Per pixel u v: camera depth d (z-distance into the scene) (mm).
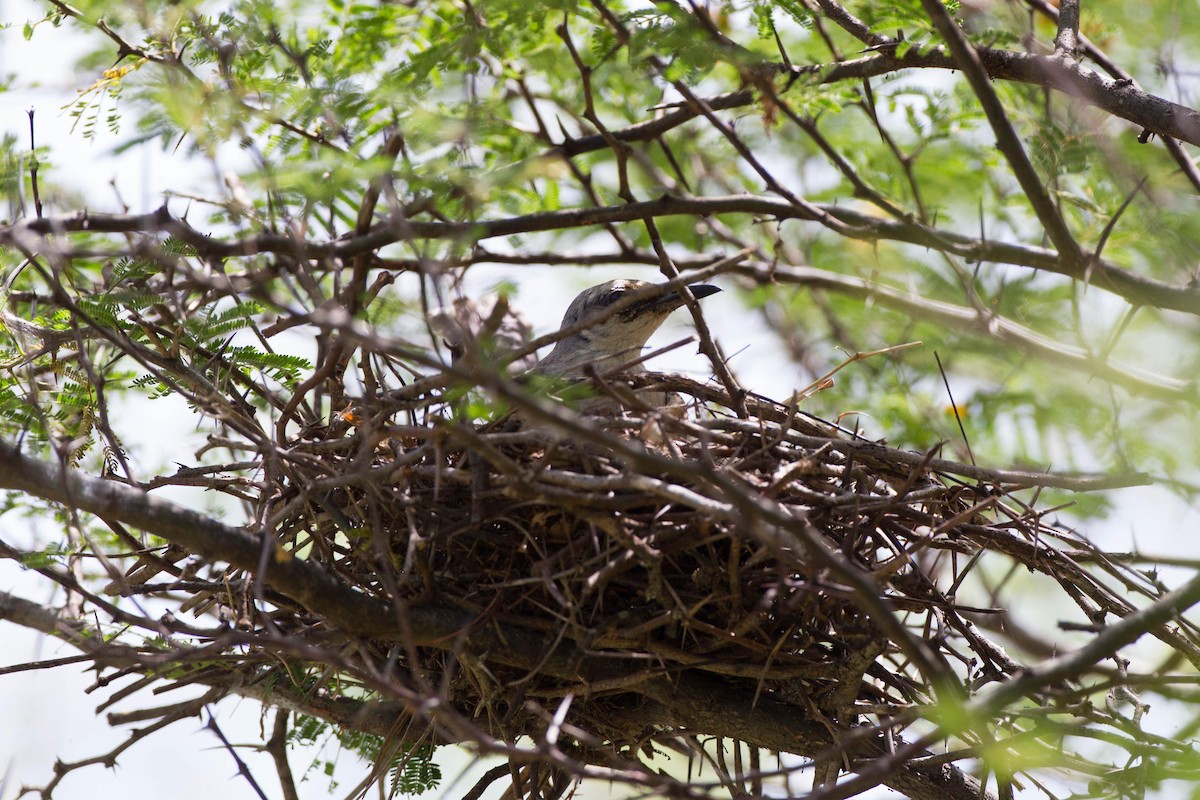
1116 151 8070
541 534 6879
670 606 6660
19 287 8609
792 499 6926
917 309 9461
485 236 7539
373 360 7871
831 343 11789
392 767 7766
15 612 7094
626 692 7559
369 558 6887
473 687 7355
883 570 6262
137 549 7492
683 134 11445
